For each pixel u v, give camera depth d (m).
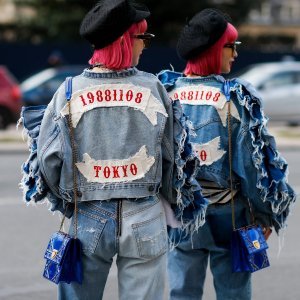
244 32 97.75
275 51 77.50
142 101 7.40
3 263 15.44
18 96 43.75
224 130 8.86
